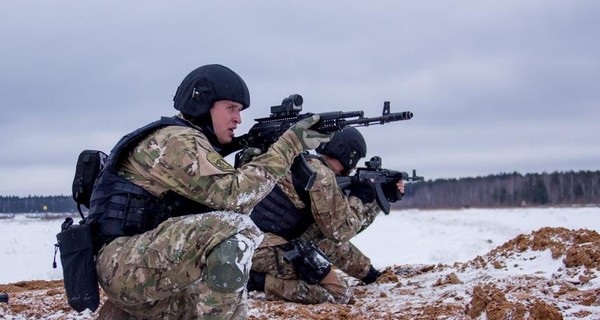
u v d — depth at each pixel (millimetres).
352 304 5254
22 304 5512
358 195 5598
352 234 5238
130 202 3232
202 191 3166
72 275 3199
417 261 11719
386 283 6125
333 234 5145
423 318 4305
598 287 4508
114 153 3291
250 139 3816
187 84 3498
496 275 5535
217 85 3445
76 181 3402
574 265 5160
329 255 5898
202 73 3473
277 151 3385
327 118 3580
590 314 3830
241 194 3209
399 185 6152
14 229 25703
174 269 3125
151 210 3244
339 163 5703
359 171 5879
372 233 21500
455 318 4203
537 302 3742
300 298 5215
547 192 87125
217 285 3105
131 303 3244
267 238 5270
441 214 48312
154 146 3227
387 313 4668
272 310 4746
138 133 3264
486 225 25453
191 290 3359
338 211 5109
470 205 91812
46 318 5031
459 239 17344
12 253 14727
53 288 6777
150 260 3123
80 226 3248
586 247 5469
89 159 3395
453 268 6594
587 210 48344
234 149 3883
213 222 3156
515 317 3725
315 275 5117
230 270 3082
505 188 90250
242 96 3514
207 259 3115
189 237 3127
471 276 5840
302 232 5312
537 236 6371
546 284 4707
